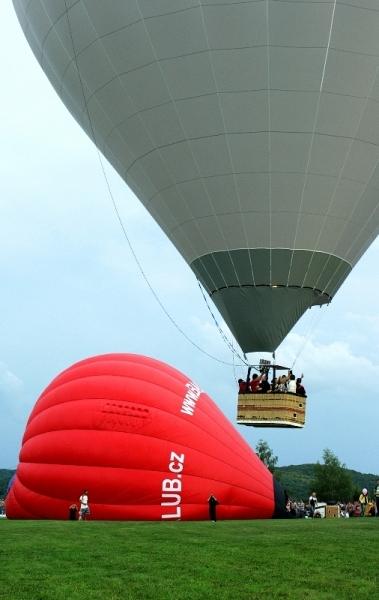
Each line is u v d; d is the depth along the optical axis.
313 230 24.95
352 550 12.62
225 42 22.50
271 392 25.44
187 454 19.09
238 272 25.48
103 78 24.73
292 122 23.39
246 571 11.15
